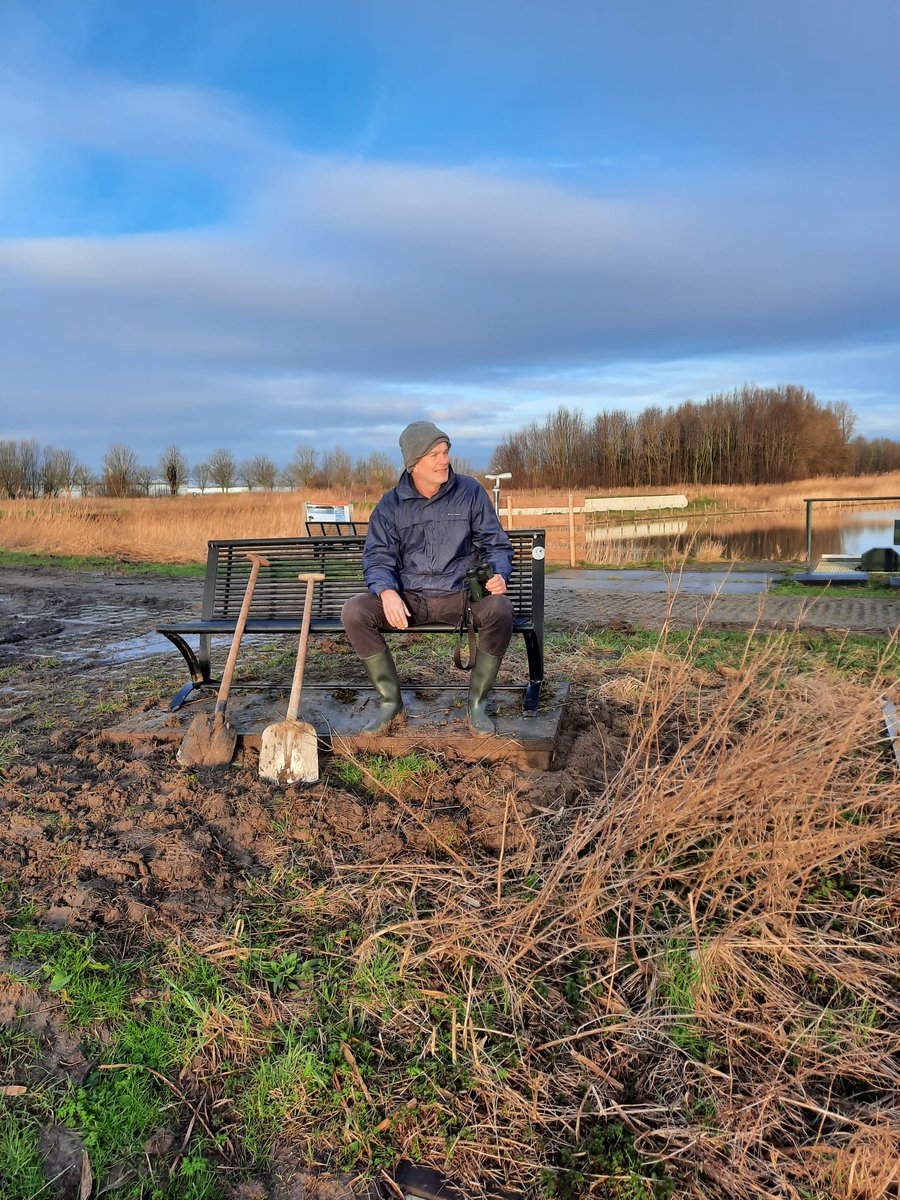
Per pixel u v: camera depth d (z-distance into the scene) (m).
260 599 4.94
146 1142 1.98
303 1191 1.88
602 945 2.49
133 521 19.77
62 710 5.08
